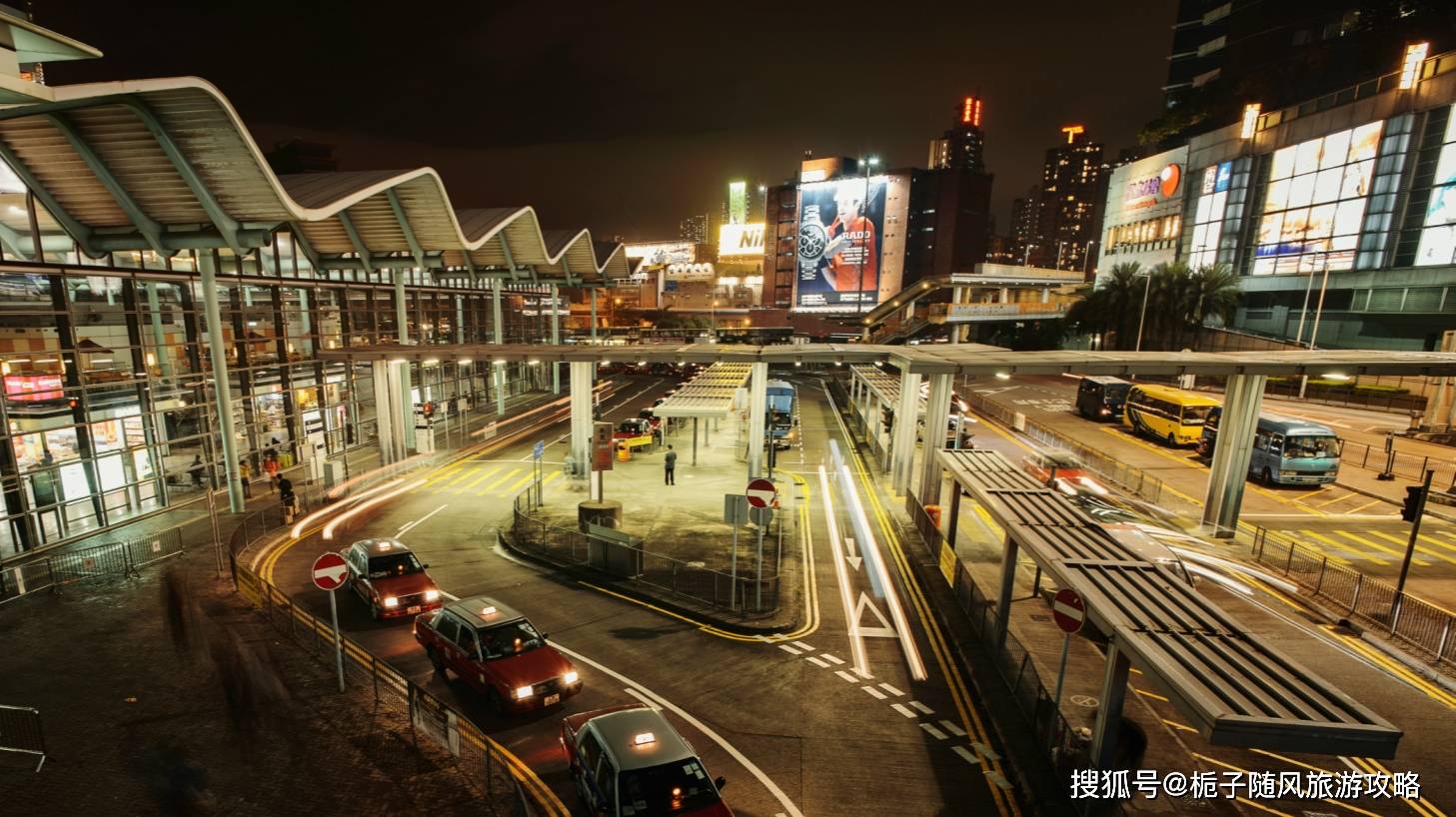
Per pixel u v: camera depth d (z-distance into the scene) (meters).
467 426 43.75
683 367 79.69
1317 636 15.83
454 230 33.53
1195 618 8.83
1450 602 17.58
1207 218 72.75
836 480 30.95
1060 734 10.26
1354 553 21.38
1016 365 23.02
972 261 171.88
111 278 22.20
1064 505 13.87
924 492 24.56
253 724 11.13
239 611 15.80
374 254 35.12
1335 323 58.56
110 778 9.66
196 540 21.09
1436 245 49.84
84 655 13.49
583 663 13.98
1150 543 17.45
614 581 18.56
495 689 11.80
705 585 18.22
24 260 19.89
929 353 26.91
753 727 11.77
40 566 18.31
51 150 19.52
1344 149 57.00
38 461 19.97
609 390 63.31
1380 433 39.44
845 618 16.45
